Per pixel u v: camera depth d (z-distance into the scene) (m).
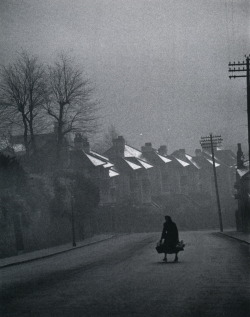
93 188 50.00
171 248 20.53
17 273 19.16
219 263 18.69
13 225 32.75
